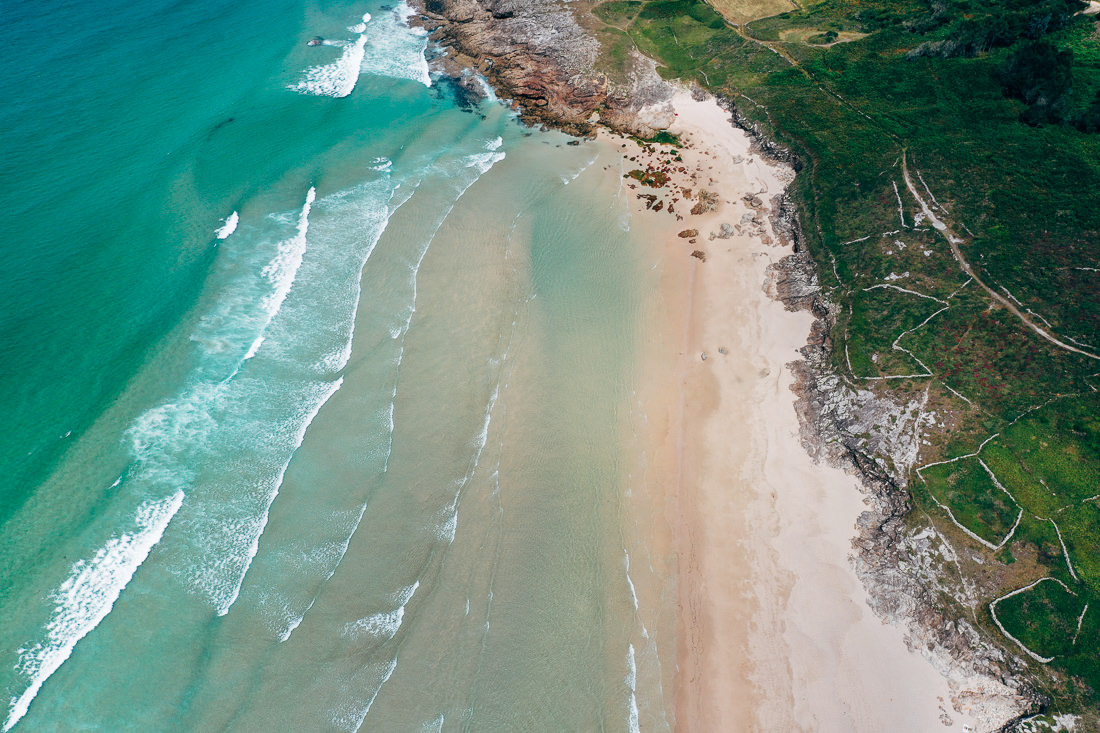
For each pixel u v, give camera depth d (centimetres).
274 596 2983
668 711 2803
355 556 3134
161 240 4419
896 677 2878
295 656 2819
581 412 3756
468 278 4400
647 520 3362
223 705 2680
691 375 3981
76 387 3606
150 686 2706
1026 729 2694
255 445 3488
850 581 3158
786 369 4022
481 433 3631
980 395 3662
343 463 3466
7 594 2891
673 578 3177
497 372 3909
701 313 4309
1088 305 3909
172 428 3497
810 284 4425
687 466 3575
